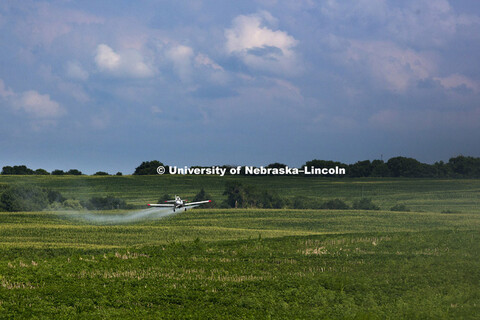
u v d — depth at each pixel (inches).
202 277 1745.8
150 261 2062.0
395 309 1288.1
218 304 1396.4
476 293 1437.0
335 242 2600.9
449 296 1381.6
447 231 2778.1
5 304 1342.3
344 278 1684.3
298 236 2847.0
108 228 3708.2
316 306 1363.2
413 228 3713.1
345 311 1266.0
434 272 1752.0
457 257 2070.6
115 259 2114.9
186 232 3513.8
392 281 1643.7
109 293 1488.7
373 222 4131.4
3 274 1758.1
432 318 1194.6
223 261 2081.7
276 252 2326.5
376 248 2413.9
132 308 1331.2
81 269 1867.6
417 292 1483.8
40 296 1459.2
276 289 1574.8
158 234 3417.8
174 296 1467.8
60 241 3080.7
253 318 1207.6
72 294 1464.1
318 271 1862.7
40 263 1993.1
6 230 3508.9
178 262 2038.6
